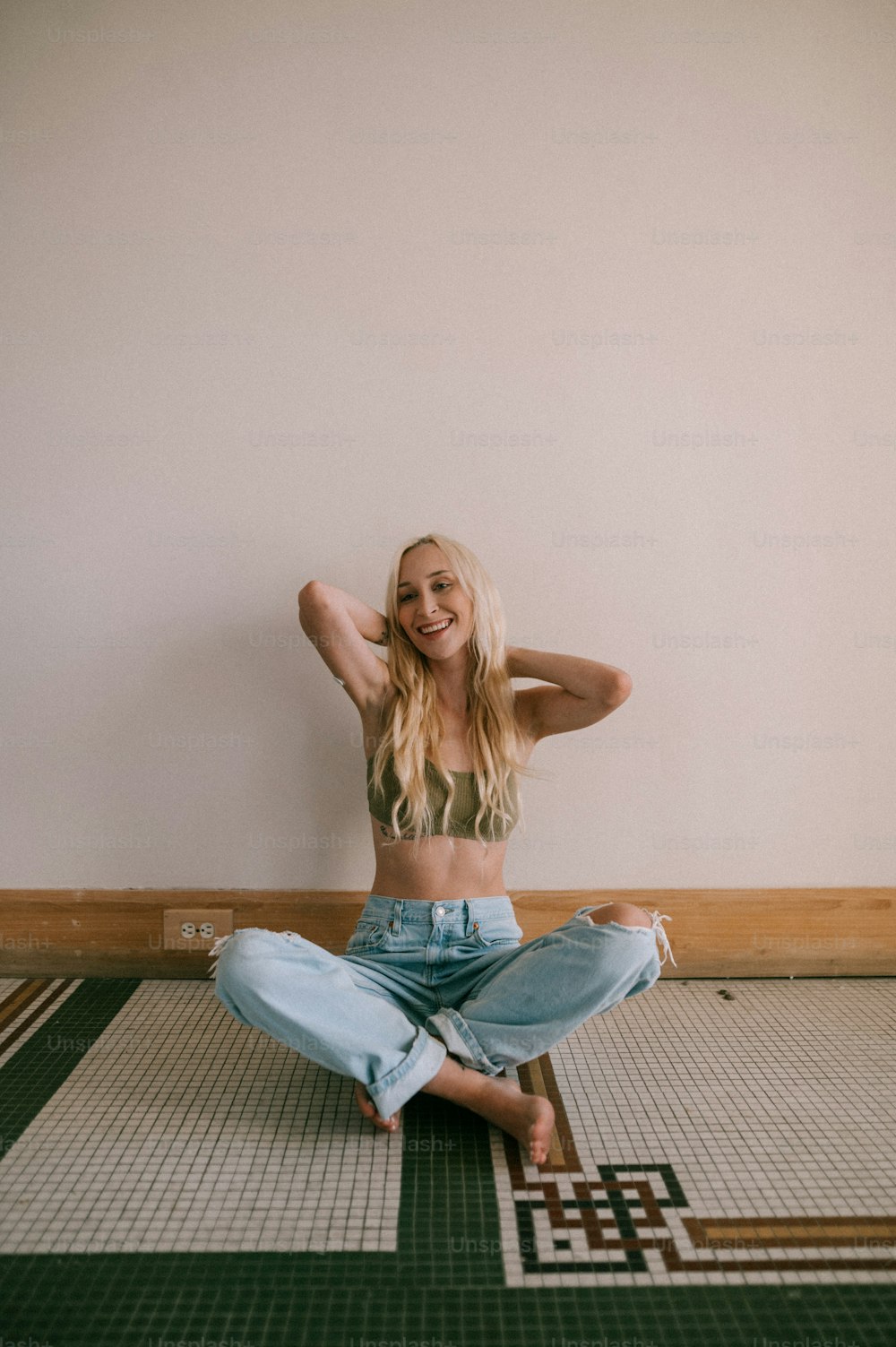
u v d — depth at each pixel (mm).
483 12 1759
